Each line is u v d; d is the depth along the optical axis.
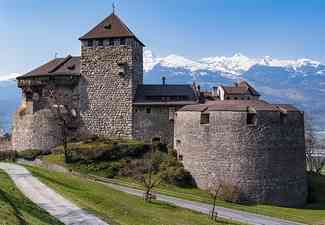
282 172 75.56
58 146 90.94
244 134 74.50
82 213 40.09
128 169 79.88
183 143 81.38
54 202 43.66
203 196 73.06
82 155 82.12
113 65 92.25
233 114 75.31
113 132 91.81
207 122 78.25
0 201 35.03
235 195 72.19
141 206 51.50
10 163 82.94
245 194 73.81
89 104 92.88
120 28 93.06
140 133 90.62
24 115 95.56
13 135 98.44
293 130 77.56
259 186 74.00
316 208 74.25
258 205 72.31
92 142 88.19
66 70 95.62
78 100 93.44
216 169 75.94
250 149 74.31
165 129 89.81
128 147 84.12
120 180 76.88
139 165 80.88
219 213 59.34
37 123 93.62
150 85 95.50
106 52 92.69
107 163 81.25
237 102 78.44
